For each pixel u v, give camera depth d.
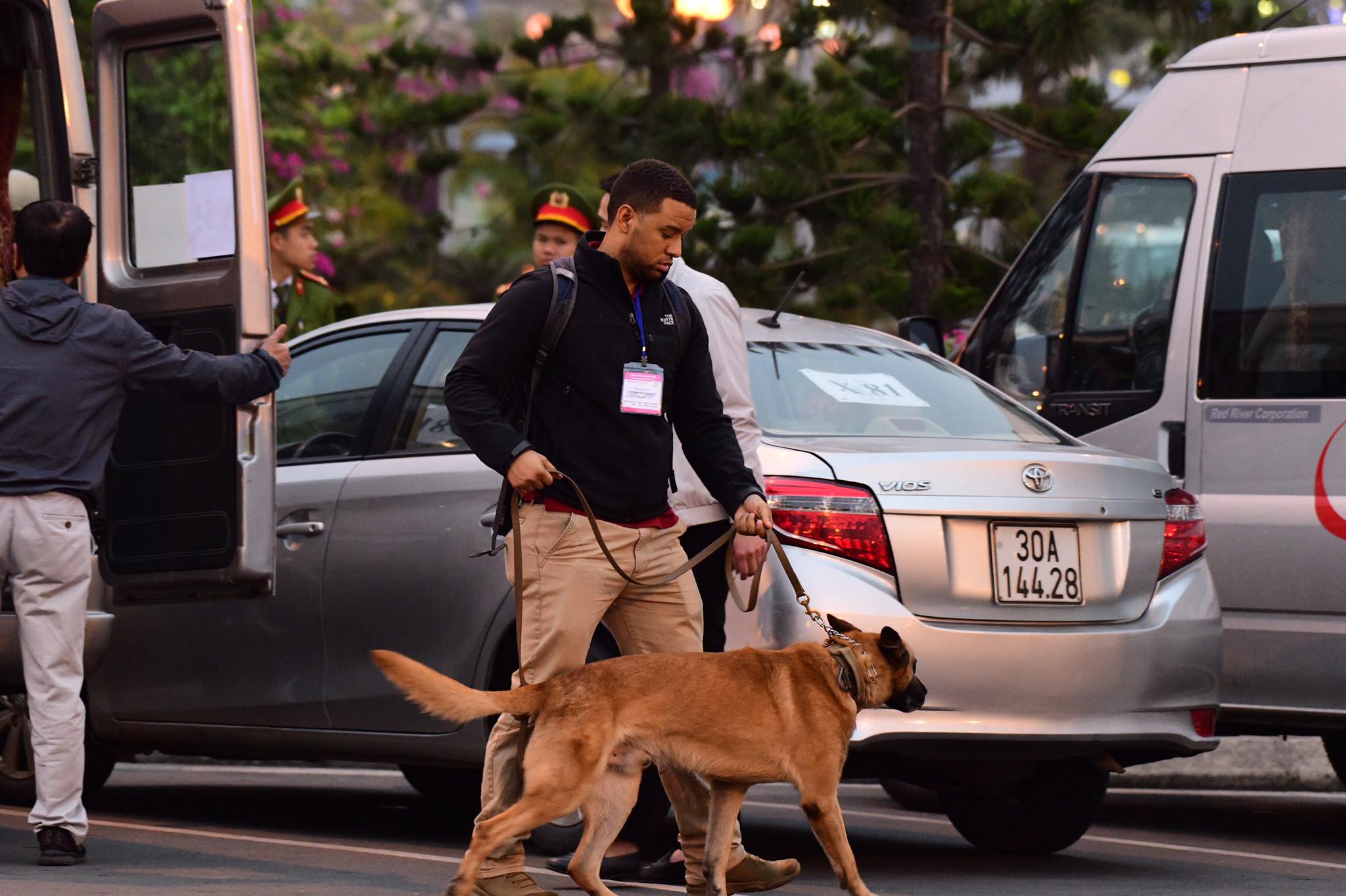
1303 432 22.83
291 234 30.61
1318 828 24.73
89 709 23.39
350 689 20.92
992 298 26.73
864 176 41.47
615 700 15.06
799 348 20.72
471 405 15.37
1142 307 24.67
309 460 22.06
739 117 41.00
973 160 41.91
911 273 41.28
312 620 21.30
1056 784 20.59
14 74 22.56
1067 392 25.28
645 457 15.77
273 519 20.39
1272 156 23.86
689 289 17.70
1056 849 20.94
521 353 15.58
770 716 15.41
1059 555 18.30
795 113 40.09
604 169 45.22
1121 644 18.30
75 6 33.91
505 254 66.44
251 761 32.00
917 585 17.66
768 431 18.94
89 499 18.53
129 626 22.97
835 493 17.70
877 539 17.62
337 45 68.38
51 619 18.30
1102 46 43.59
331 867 19.03
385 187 59.53
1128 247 25.00
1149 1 40.94
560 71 56.38
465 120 51.59
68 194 22.03
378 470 21.20
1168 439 23.92
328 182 57.97
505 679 19.89
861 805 27.41
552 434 15.66
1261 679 22.83
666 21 44.62
